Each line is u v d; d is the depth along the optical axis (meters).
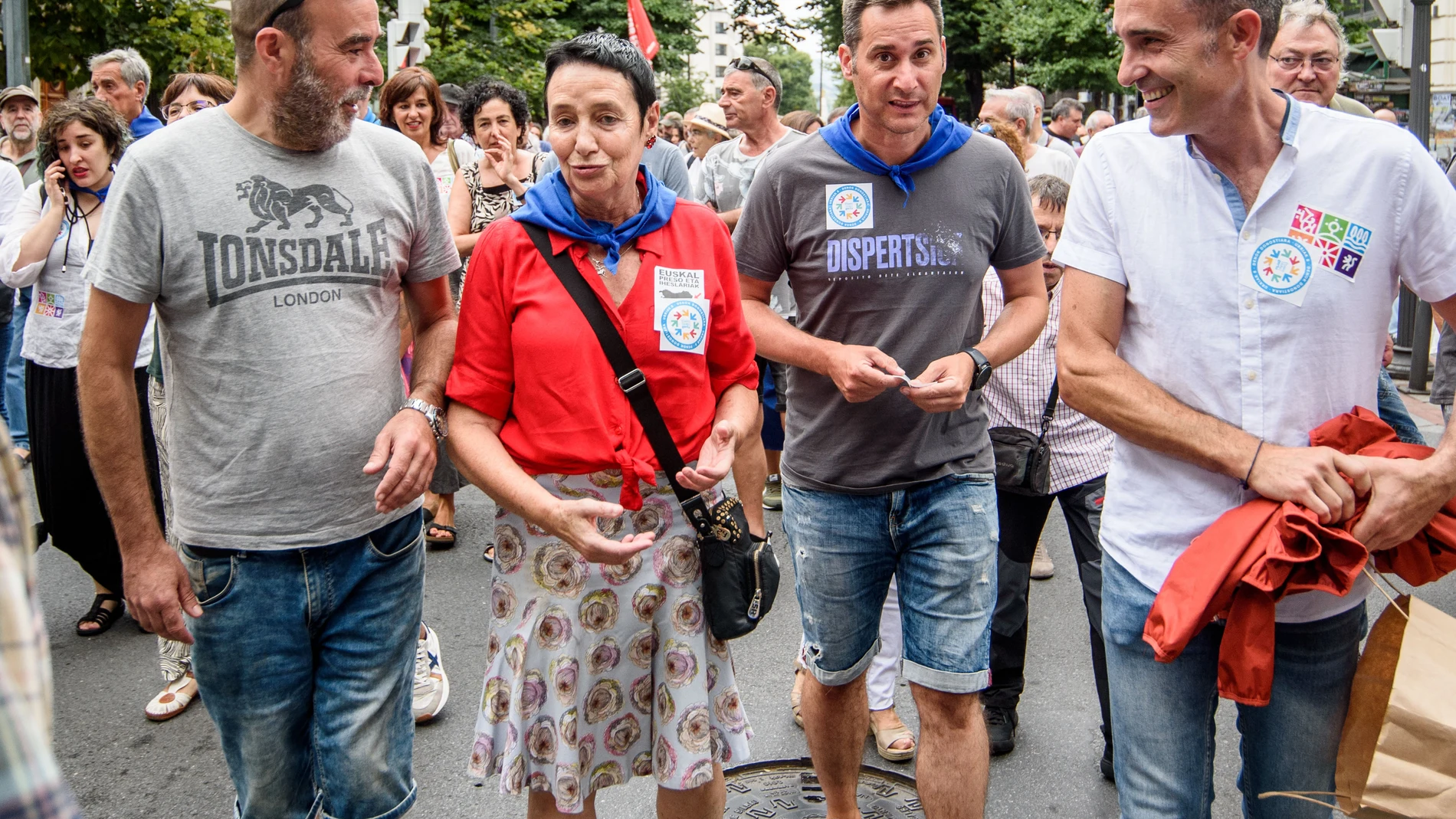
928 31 2.63
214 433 2.24
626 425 2.29
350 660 2.41
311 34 2.13
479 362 2.31
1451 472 1.91
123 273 2.14
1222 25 1.89
